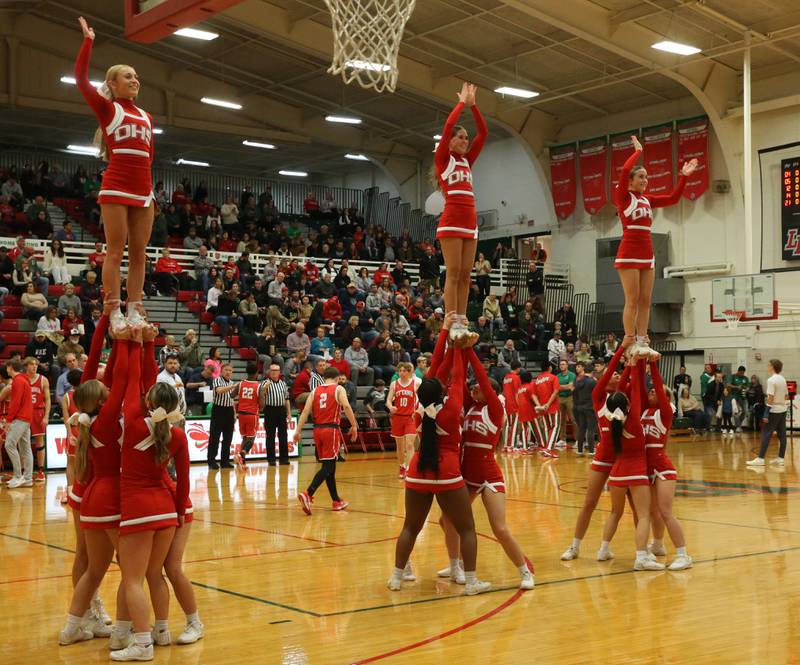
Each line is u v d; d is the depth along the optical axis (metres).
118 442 5.22
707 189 24.92
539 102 24.48
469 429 6.81
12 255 19.16
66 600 6.38
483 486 6.76
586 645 5.16
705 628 5.52
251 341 19.66
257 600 6.35
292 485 13.31
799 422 23.27
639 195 8.14
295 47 21.58
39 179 26.59
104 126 5.53
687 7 19.70
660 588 6.67
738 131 24.00
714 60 23.20
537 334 24.56
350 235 30.02
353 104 28.08
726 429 23.44
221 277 20.80
